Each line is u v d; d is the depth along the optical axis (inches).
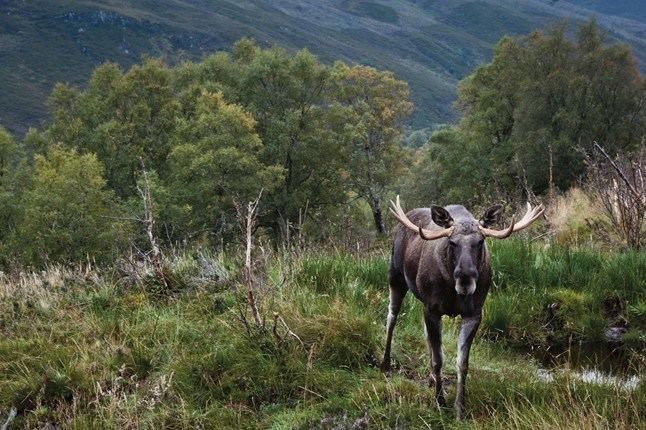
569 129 1494.8
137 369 230.4
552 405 191.2
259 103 1910.7
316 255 343.0
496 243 348.5
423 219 222.7
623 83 1518.2
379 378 224.5
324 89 1998.0
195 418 204.4
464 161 1780.3
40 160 1674.5
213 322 256.1
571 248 372.5
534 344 287.9
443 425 188.9
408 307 290.2
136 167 1860.2
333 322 244.8
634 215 367.9
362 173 1887.3
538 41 1728.6
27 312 285.6
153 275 304.7
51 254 1331.2
